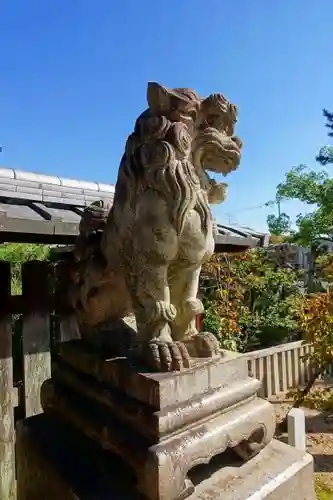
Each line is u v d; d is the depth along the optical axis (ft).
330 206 35.14
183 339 4.86
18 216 6.77
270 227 48.80
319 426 14.48
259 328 22.45
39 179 12.66
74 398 5.23
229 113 4.49
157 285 4.40
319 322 12.60
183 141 4.15
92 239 5.58
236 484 4.32
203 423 4.25
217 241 9.80
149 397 4.04
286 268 28.71
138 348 4.78
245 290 22.08
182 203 4.17
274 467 4.72
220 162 4.64
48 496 4.69
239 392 4.69
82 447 4.87
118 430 4.26
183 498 3.86
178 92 4.35
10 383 7.66
